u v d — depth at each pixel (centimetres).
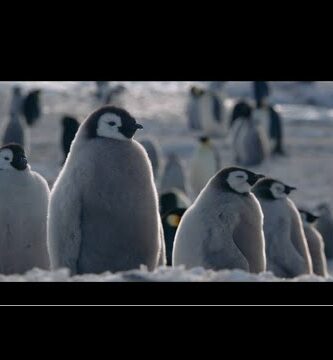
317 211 2630
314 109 6356
